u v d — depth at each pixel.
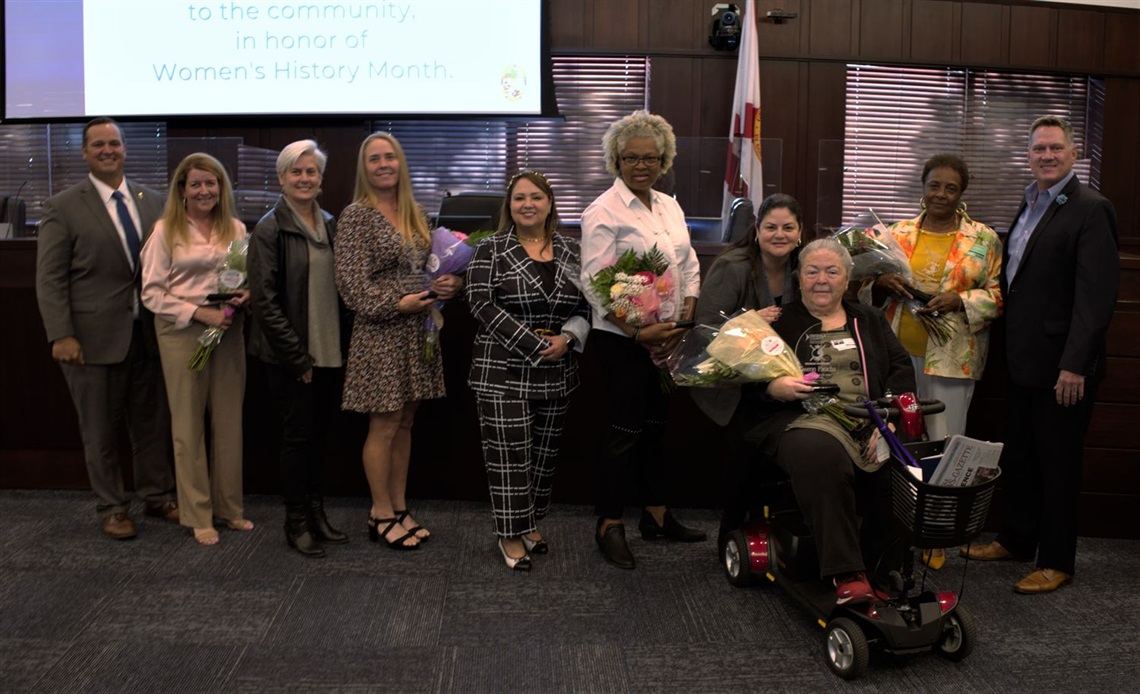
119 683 2.29
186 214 3.24
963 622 2.41
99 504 3.33
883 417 2.48
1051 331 2.96
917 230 3.23
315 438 3.22
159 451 3.50
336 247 3.05
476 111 5.23
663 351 2.96
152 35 5.16
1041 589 2.92
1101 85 5.68
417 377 3.10
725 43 5.38
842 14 5.47
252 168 4.34
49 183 5.15
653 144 2.95
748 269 2.95
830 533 2.42
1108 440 3.43
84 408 3.27
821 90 5.50
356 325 3.07
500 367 2.97
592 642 2.54
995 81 5.66
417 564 3.08
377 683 2.30
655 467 3.28
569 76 5.49
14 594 2.82
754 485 2.94
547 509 3.23
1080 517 3.47
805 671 2.39
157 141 4.78
